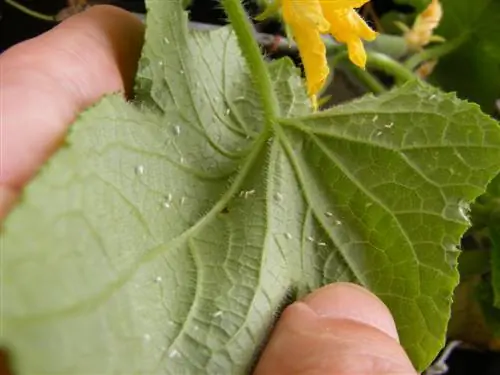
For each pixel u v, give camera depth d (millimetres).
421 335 147
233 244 139
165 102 144
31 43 147
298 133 151
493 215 198
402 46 217
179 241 133
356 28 144
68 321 103
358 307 135
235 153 152
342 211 149
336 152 150
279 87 164
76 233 109
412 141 148
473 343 222
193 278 131
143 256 125
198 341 127
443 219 144
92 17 155
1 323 96
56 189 108
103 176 121
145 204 130
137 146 133
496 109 231
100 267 113
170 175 138
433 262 145
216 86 156
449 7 217
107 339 109
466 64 223
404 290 147
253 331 133
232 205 145
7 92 135
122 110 131
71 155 112
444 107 148
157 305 124
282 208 146
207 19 216
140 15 207
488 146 144
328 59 208
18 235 101
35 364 97
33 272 101
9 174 132
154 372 119
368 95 153
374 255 148
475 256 209
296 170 150
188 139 145
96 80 149
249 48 150
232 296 132
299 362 123
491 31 214
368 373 119
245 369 131
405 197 146
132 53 157
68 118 140
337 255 148
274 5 146
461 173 144
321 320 130
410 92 151
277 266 140
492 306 206
